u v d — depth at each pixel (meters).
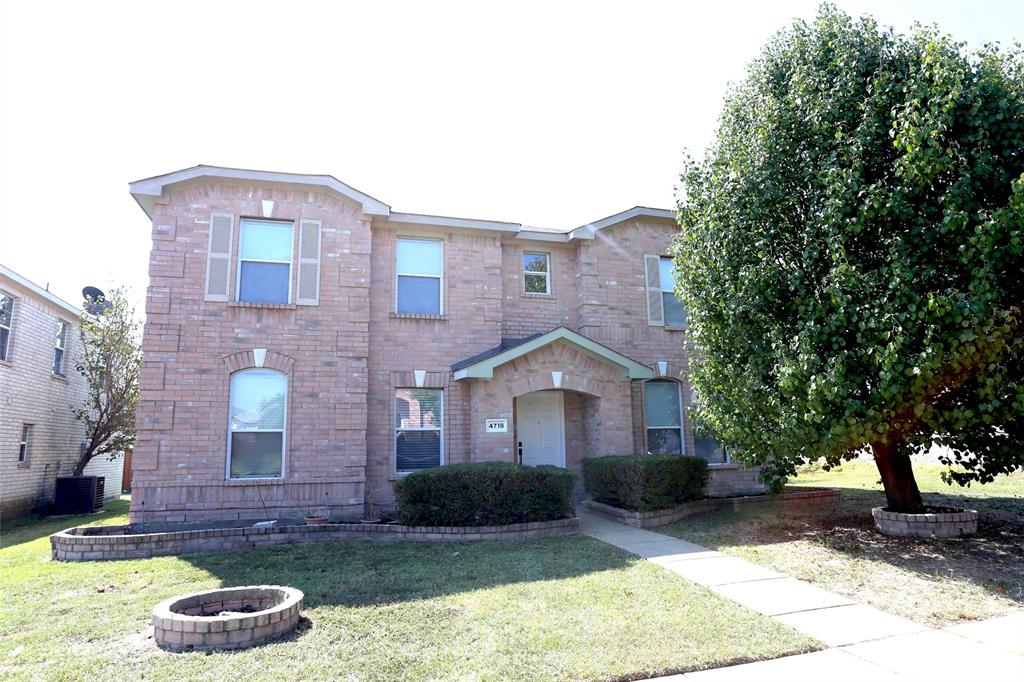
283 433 12.27
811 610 6.40
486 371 12.65
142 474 11.39
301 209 13.02
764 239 8.99
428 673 4.81
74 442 20.62
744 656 5.14
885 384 7.49
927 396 8.20
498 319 14.24
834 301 8.05
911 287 7.73
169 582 7.66
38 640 5.64
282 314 12.55
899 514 9.36
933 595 6.76
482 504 10.48
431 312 13.98
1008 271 7.82
